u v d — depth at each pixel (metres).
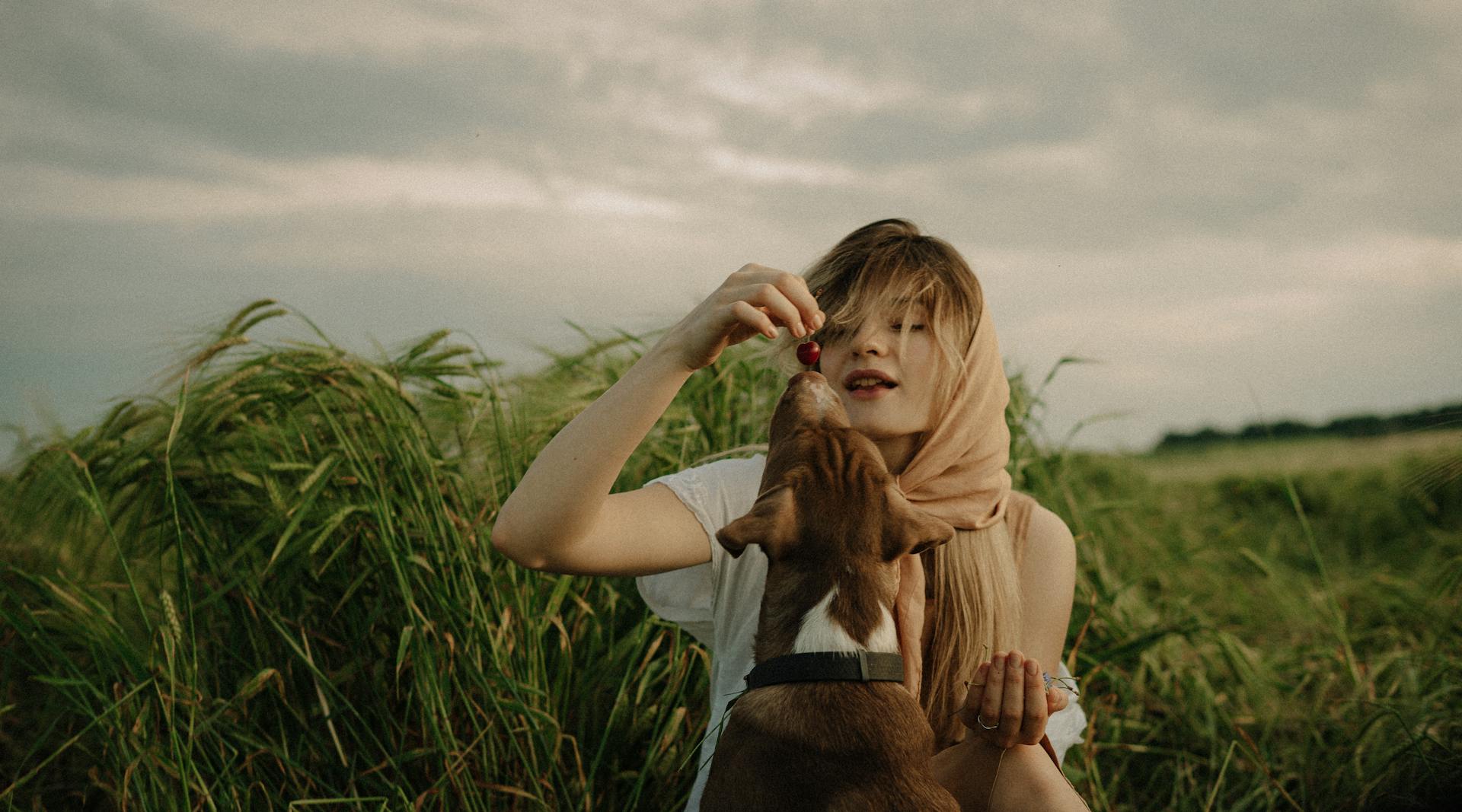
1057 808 2.51
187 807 2.95
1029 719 2.46
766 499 2.48
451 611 3.35
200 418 3.68
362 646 3.58
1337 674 4.77
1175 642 4.82
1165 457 9.13
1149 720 4.55
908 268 2.91
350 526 3.57
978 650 2.89
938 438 2.90
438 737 3.17
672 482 2.81
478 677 3.25
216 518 3.70
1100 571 4.80
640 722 3.59
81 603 3.57
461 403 3.97
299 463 3.57
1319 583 6.19
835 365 2.99
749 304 2.29
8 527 3.91
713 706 2.85
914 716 2.40
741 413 4.65
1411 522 7.02
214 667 3.54
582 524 2.38
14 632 3.78
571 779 3.46
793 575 2.47
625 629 3.91
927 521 2.53
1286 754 4.28
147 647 3.45
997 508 3.01
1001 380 3.04
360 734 3.50
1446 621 4.70
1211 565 5.89
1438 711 4.07
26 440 3.79
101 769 3.62
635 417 2.32
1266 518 7.71
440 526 3.44
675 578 2.92
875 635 2.43
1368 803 3.83
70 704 3.51
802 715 2.34
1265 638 5.47
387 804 3.23
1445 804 3.66
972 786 2.60
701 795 2.52
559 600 3.45
